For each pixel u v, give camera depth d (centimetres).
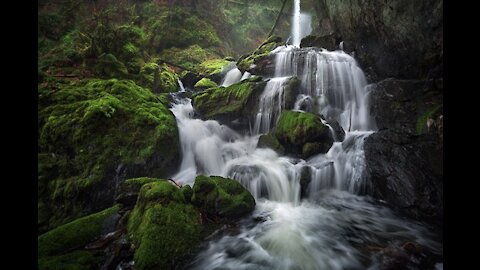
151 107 796
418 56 786
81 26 1468
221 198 566
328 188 748
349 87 1031
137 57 1259
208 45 2008
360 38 1080
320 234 540
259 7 2627
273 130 939
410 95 790
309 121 805
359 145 775
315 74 1071
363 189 716
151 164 695
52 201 584
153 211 475
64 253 438
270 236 531
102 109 670
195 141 878
